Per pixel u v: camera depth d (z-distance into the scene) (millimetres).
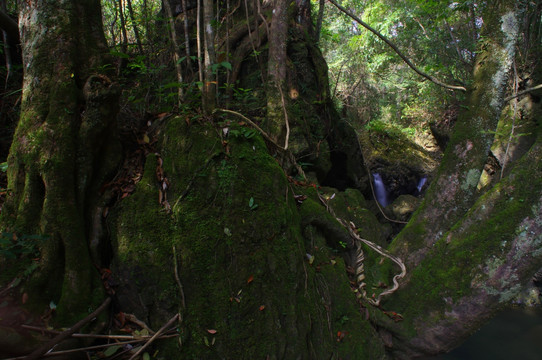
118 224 2447
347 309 2934
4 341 1771
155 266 2330
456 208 3520
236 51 5289
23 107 2398
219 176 2492
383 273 3533
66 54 2391
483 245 2984
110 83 2463
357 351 2775
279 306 2375
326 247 3230
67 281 2158
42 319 2055
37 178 2268
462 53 8711
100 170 2543
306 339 2426
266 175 2617
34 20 2400
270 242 2477
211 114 2717
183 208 2426
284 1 4258
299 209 3137
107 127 2496
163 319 2287
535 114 6223
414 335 3104
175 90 4363
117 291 2352
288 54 5590
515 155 6109
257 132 2826
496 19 3592
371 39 10938
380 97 14531
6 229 2215
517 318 5059
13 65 3988
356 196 4859
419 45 10289
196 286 2299
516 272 2863
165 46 5141
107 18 5809
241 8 5914
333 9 12008
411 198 7707
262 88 4914
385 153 10086
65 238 2199
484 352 4004
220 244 2373
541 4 6051
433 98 11430
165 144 2633
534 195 2914
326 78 5977
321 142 5164
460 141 3619
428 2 6172
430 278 3178
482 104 3566
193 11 5754
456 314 2980
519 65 6516
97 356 2064
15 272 2102
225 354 2189
